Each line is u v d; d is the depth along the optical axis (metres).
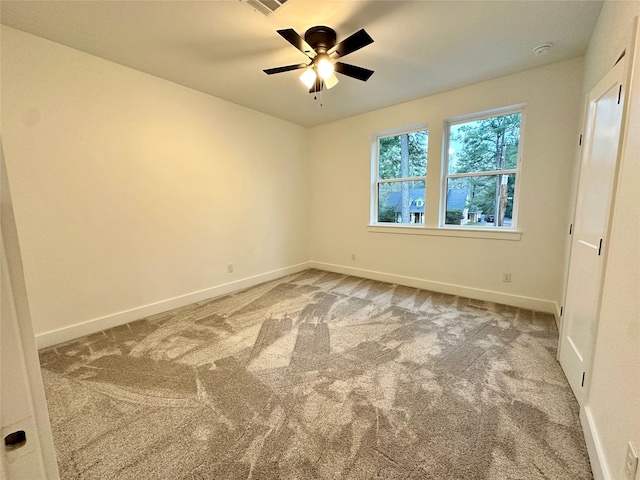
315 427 1.48
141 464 1.28
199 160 3.35
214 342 2.40
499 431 1.44
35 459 0.41
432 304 3.22
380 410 1.59
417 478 1.20
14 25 2.03
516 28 2.12
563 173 2.75
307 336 2.49
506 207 3.21
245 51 2.42
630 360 0.98
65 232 2.41
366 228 4.33
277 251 4.46
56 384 1.84
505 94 2.96
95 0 1.79
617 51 1.46
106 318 2.68
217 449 1.35
